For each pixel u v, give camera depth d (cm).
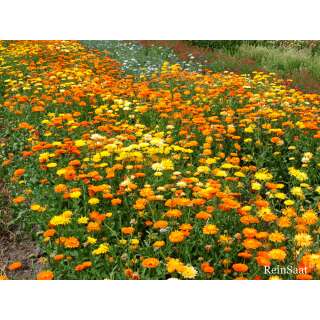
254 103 307
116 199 180
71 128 253
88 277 151
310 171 232
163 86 356
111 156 223
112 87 336
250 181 220
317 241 161
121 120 281
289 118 291
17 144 262
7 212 203
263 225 177
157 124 281
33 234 186
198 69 459
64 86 334
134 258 156
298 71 480
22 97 291
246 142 262
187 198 191
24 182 212
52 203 191
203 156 237
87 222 174
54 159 229
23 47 465
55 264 160
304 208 200
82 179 200
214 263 155
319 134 245
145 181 205
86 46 545
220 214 175
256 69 475
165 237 169
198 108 289
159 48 552
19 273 168
